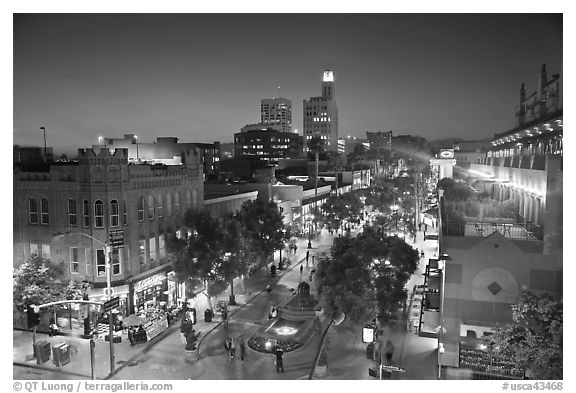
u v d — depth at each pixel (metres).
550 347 20.00
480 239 25.28
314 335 35.78
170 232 45.34
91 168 37.53
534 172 31.41
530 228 28.88
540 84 47.12
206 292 45.78
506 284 24.91
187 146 98.75
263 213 52.03
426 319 35.12
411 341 34.12
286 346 33.19
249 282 52.00
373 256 31.56
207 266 38.22
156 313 38.66
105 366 30.45
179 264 38.09
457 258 25.48
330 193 99.44
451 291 25.64
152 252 43.19
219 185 69.62
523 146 49.81
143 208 41.88
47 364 30.62
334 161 135.12
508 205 38.28
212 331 37.28
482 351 24.81
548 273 24.38
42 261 36.59
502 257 24.94
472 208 38.22
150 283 42.09
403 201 84.75
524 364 20.88
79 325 37.75
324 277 30.52
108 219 37.97
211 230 39.91
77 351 32.97
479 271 25.23
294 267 59.28
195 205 49.44
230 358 31.55
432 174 142.12
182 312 35.69
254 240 48.22
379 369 27.70
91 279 38.28
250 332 36.97
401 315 39.56
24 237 40.75
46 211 39.97
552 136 38.38
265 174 95.94
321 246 73.06
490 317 25.11
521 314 21.25
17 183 40.75
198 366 30.62
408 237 76.50
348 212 77.62
